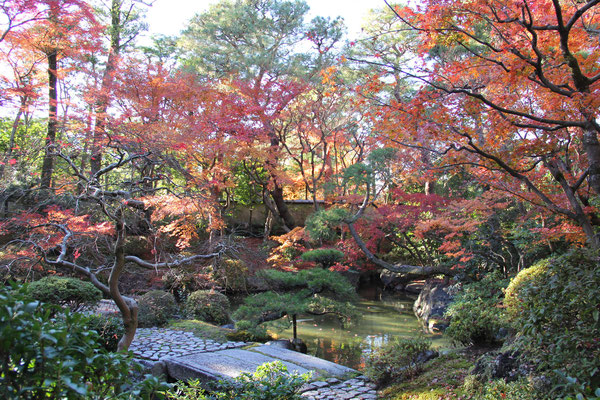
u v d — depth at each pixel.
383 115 5.43
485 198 8.51
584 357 3.54
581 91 4.59
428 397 4.98
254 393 3.71
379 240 12.92
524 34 5.29
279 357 6.53
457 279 10.21
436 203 10.59
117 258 4.35
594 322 3.61
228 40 14.68
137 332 8.17
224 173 9.88
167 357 6.35
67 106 8.25
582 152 6.52
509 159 5.78
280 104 12.12
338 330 10.23
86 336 1.71
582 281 3.56
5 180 5.86
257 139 11.70
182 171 5.37
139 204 4.80
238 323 8.37
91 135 6.47
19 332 1.47
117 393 1.88
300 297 8.55
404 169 9.36
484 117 5.64
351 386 5.62
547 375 3.90
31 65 9.70
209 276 10.49
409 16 5.14
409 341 6.49
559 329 3.84
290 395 3.84
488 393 4.45
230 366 5.90
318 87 13.16
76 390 1.47
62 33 9.00
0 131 12.41
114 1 13.95
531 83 5.50
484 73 5.43
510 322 5.91
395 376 5.91
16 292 1.62
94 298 7.55
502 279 8.62
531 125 4.99
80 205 6.28
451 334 7.33
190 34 14.52
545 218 7.70
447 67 5.67
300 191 19.55
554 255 6.16
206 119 9.73
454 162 6.12
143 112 8.49
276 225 18.27
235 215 17.98
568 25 4.23
